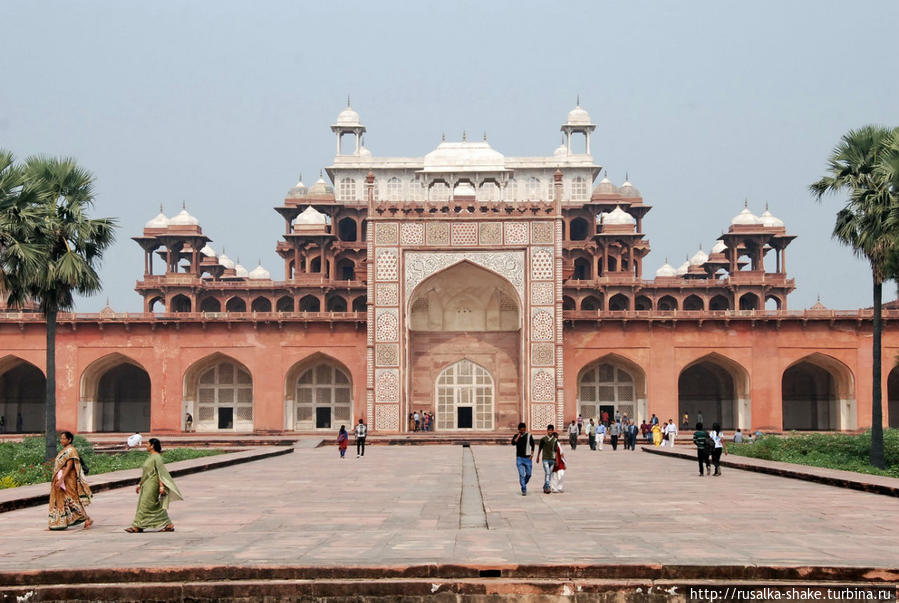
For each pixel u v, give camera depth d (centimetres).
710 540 552
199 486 959
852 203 1377
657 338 2264
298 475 1111
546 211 2194
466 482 1008
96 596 461
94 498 839
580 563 471
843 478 917
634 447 1783
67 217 1372
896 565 466
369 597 457
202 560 493
